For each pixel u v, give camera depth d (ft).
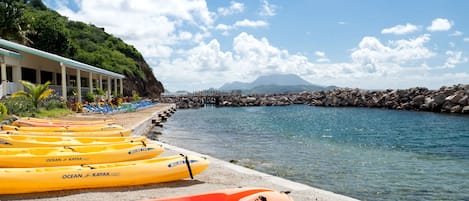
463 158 49.55
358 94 215.92
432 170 41.39
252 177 25.90
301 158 47.75
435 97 155.33
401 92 184.96
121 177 21.95
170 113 140.97
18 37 124.36
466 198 30.83
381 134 78.64
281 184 24.35
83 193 20.63
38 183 20.04
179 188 22.33
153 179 22.77
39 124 45.73
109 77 130.82
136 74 236.02
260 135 75.46
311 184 34.53
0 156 23.39
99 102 100.22
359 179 36.76
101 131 41.81
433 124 101.91
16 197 19.65
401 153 53.67
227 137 70.95
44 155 24.73
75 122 50.47
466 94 142.92
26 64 79.30
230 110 190.19
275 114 152.66
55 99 77.51
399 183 35.45
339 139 69.72
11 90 70.13
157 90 270.87
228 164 30.89
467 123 103.40
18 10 125.18
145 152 28.12
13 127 39.96
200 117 133.28
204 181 24.26
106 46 242.78
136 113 92.73
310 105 242.99
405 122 108.58
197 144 59.52
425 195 31.58
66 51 161.17
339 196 21.79
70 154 25.46
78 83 90.07
